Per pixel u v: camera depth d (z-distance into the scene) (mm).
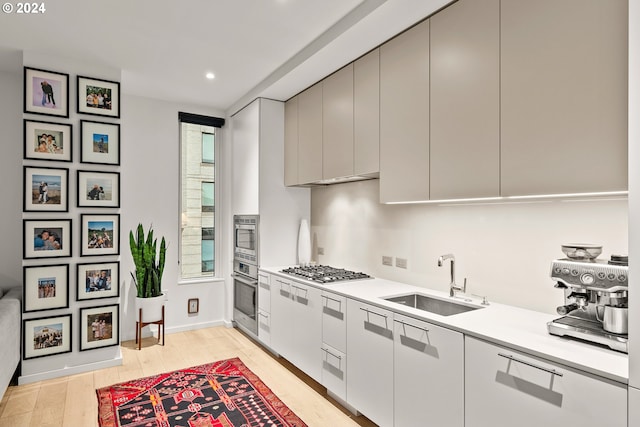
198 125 4602
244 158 4176
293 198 4043
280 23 2574
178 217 4352
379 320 2252
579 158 1571
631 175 1229
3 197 3486
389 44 2598
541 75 1712
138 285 3801
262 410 2590
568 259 1662
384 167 2629
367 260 3318
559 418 1390
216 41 2836
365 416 2416
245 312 4152
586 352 1438
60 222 3086
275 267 3863
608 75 1482
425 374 1939
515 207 2176
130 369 3279
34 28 2631
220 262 4691
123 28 2639
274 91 3670
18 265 3527
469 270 2438
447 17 2176
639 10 1213
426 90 2311
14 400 2709
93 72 3244
